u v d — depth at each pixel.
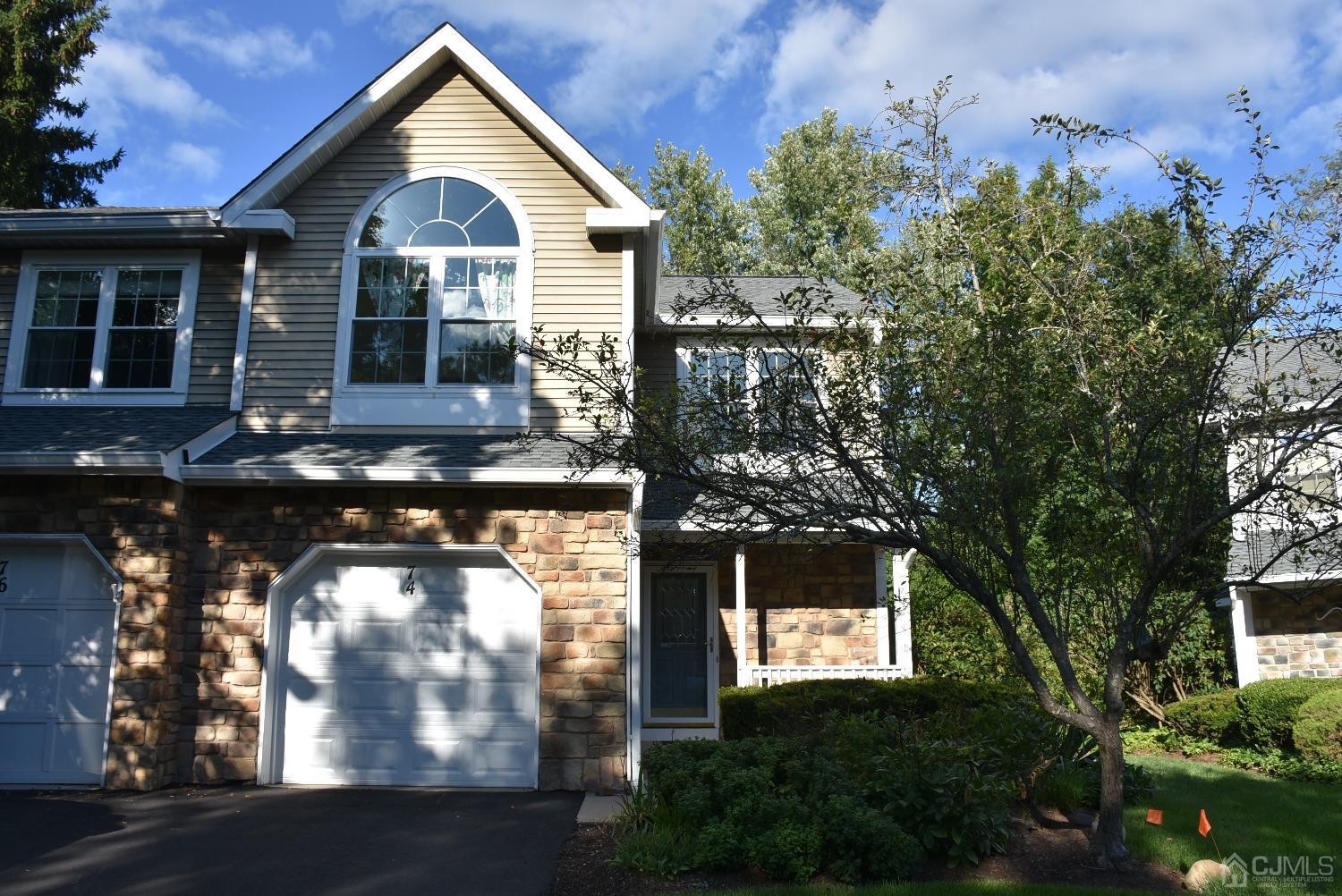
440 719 9.02
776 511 5.99
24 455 8.45
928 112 6.60
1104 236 6.38
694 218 32.59
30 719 8.68
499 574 9.26
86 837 6.89
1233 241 5.50
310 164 10.53
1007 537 6.30
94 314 10.77
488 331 10.34
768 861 6.01
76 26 23.48
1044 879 5.98
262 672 8.88
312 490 9.19
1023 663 6.17
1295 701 10.82
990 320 5.81
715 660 12.70
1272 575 12.13
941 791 6.34
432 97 10.89
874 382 6.18
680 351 13.12
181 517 8.88
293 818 7.50
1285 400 5.64
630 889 5.83
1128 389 5.78
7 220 10.33
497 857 6.50
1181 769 10.42
